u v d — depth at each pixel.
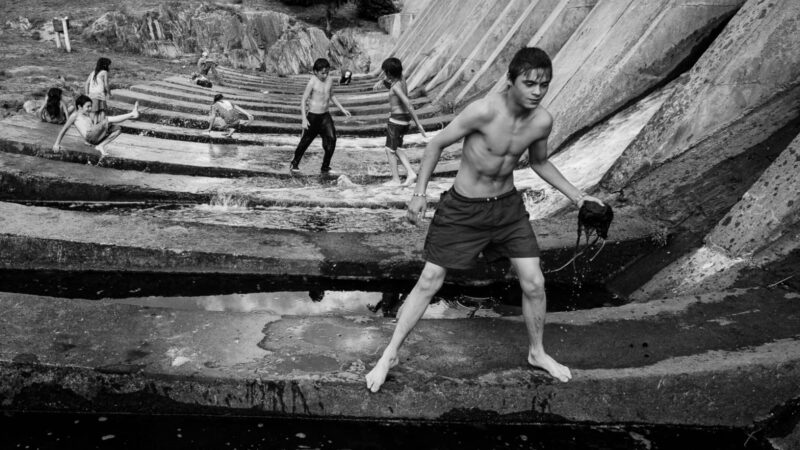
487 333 4.65
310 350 4.31
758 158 6.62
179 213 8.30
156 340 4.32
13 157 9.30
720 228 5.90
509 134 3.49
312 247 6.53
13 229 6.27
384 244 6.67
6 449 3.64
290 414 4.03
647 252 6.39
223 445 3.79
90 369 3.93
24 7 28.08
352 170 10.81
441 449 3.89
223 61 30.86
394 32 37.59
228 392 3.96
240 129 14.24
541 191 8.44
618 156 8.51
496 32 16.83
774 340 4.51
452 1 25.11
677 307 5.02
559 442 4.04
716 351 4.38
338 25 41.88
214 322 4.62
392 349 3.96
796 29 7.01
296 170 10.52
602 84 9.85
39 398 3.99
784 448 4.06
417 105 18.23
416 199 3.73
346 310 5.76
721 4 9.45
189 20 30.89
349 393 3.98
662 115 7.62
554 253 6.21
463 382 4.03
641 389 4.13
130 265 6.24
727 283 5.51
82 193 8.62
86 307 4.64
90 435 3.83
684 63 9.66
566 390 4.09
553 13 14.23
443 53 20.92
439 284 3.84
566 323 4.80
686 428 4.24
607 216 3.68
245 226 7.61
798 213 5.37
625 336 4.61
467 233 3.70
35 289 5.88
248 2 41.97
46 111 11.14
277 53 33.28
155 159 10.34
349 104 19.95
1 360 3.92
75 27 26.48
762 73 7.16
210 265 6.26
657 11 9.76
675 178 7.01
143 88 17.52
